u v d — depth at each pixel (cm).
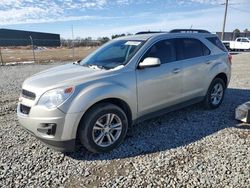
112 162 359
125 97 393
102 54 472
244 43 3266
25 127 371
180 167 340
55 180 319
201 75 519
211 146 397
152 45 441
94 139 369
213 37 575
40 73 436
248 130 457
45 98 346
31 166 351
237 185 297
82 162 361
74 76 380
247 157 359
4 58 2488
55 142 350
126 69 402
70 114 343
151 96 432
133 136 441
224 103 627
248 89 790
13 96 765
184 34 509
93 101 357
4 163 358
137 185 305
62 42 4569
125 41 472
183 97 491
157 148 396
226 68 578
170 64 459
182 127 477
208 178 313
